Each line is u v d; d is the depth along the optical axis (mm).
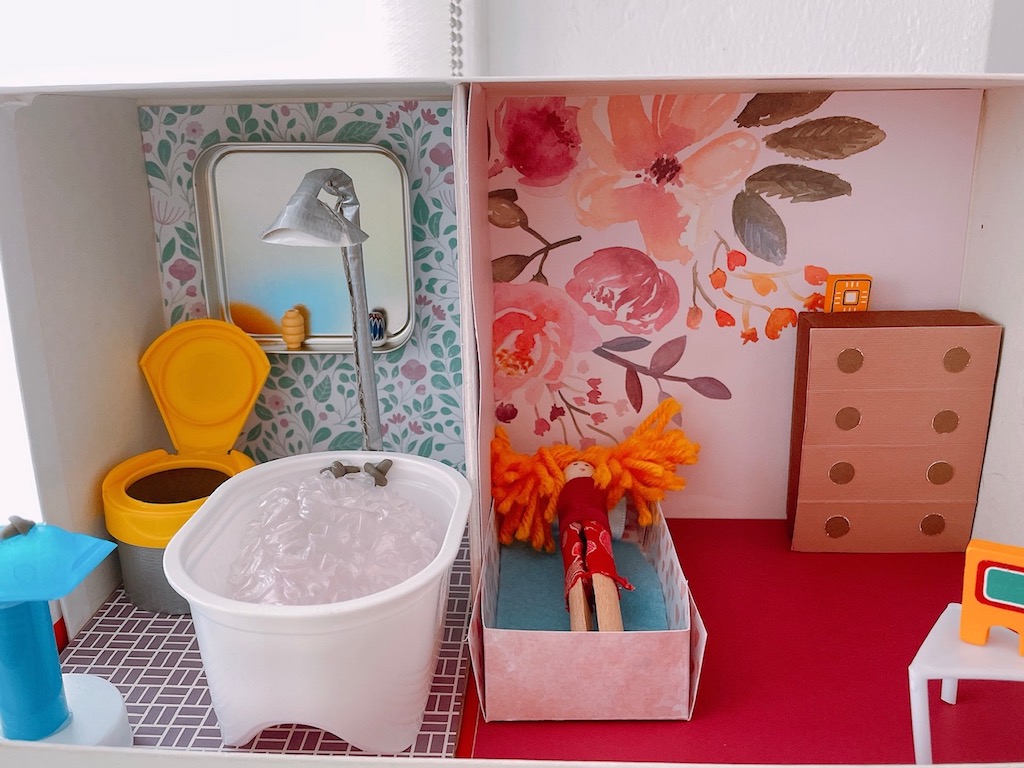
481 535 298
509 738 258
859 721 260
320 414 399
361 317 327
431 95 323
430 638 258
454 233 370
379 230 368
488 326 333
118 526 318
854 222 356
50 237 306
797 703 268
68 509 317
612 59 346
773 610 316
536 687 262
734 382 376
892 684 276
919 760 232
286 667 234
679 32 343
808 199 354
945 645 238
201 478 353
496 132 353
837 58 343
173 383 373
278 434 403
